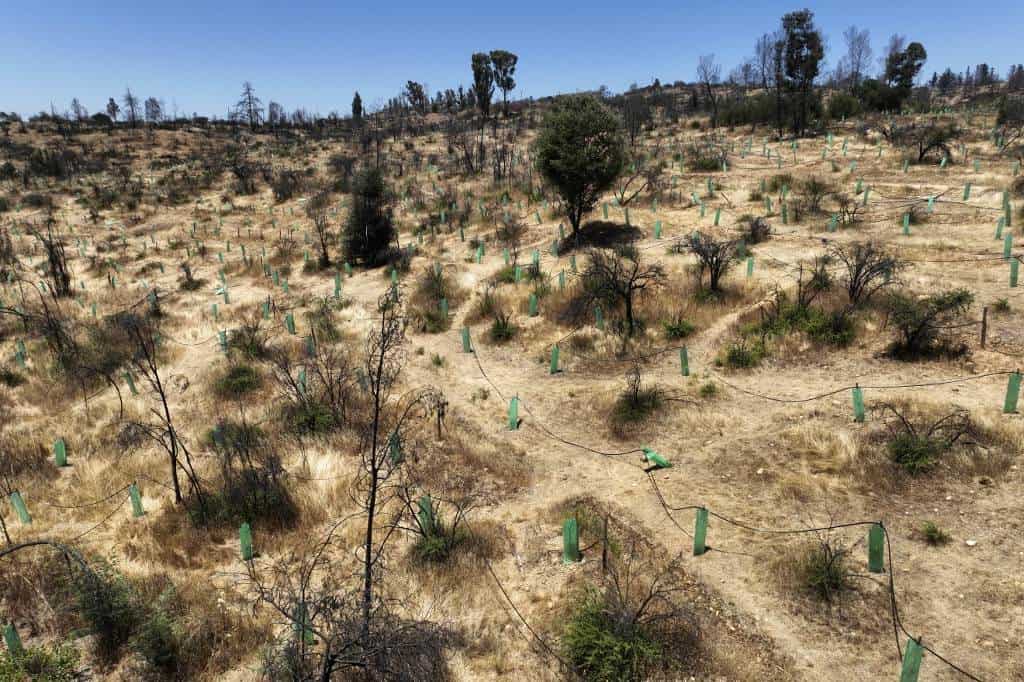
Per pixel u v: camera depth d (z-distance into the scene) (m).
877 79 59.72
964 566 7.62
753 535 8.66
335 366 15.55
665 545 8.67
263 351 17.81
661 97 76.06
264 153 59.78
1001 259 17.75
